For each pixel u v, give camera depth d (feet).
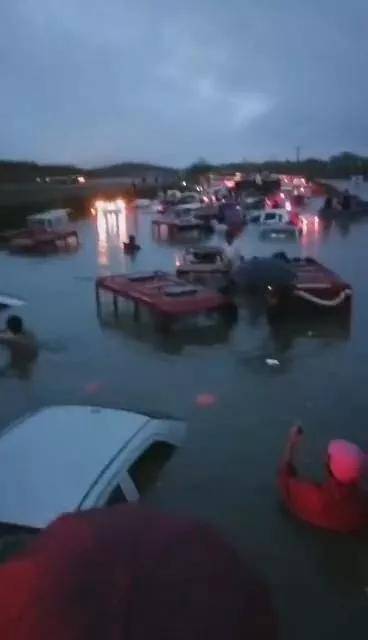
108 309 65.36
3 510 21.38
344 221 144.36
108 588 3.81
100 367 47.96
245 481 30.63
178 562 4.00
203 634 3.69
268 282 58.70
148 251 107.24
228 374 45.98
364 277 79.10
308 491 26.78
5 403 41.34
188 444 34.53
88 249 111.45
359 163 382.01
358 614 22.33
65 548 4.08
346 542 25.88
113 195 228.84
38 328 58.75
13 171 308.40
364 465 26.71
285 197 191.42
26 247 108.37
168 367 47.70
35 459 24.29
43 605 3.76
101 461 24.58
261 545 25.81
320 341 53.11
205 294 58.44
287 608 22.66
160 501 27.71
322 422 37.50
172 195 209.05
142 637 3.61
